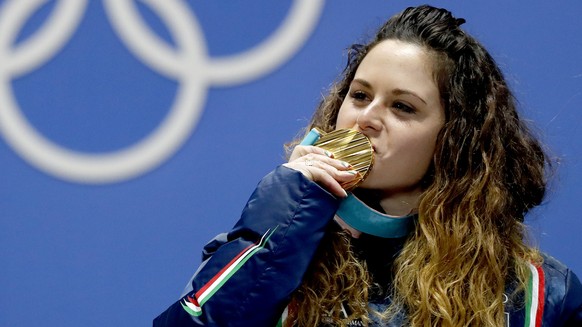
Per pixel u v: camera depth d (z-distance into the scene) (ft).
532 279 20.15
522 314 19.85
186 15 36.52
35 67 36.78
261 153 36.17
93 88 36.73
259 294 18.72
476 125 21.01
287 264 18.88
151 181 36.45
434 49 20.57
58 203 36.52
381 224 20.18
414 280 20.10
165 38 36.68
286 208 19.20
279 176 19.57
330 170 19.48
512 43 35.40
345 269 20.11
